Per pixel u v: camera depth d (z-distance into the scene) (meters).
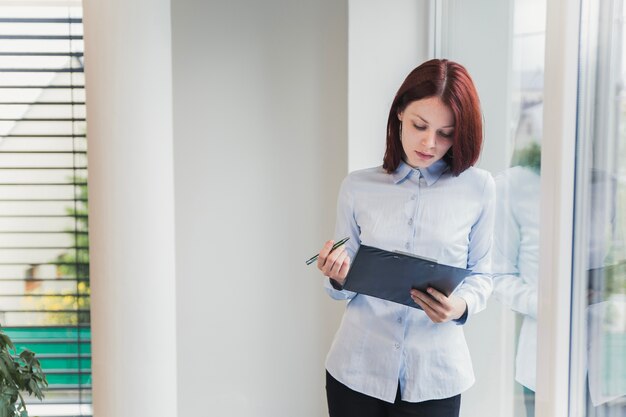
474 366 2.12
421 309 1.93
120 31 2.14
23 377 2.42
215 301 3.08
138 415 2.23
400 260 1.78
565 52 1.46
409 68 2.64
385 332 2.04
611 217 1.39
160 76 2.21
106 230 2.19
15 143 3.26
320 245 3.05
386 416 2.13
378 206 2.08
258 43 2.97
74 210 3.29
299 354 3.11
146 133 2.18
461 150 1.92
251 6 2.96
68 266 3.31
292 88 2.99
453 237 1.98
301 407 3.13
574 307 1.51
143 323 2.21
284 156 3.02
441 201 1.99
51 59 3.25
